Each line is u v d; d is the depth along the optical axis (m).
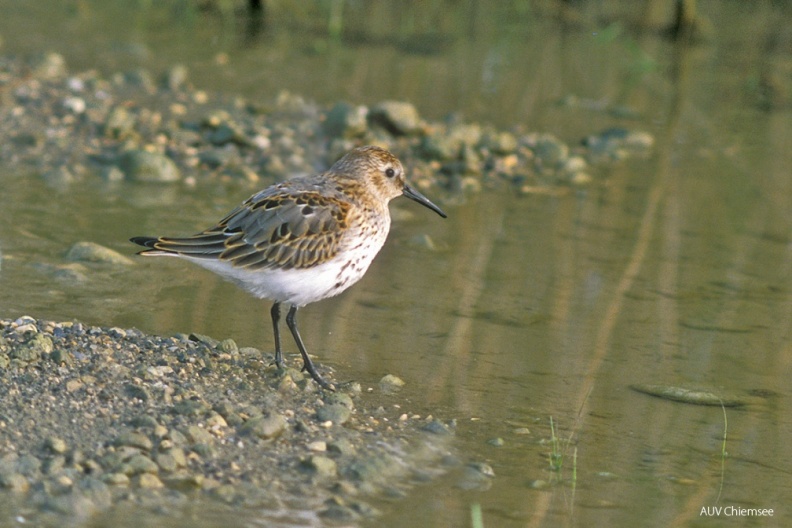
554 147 19.56
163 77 21.28
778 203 18.05
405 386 10.92
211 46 24.86
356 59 24.89
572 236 16.02
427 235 15.61
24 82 19.92
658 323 13.15
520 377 11.41
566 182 18.50
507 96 23.14
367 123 19.81
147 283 13.12
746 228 16.81
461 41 27.41
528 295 13.77
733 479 9.46
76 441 8.69
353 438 9.48
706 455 9.93
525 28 29.05
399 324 12.62
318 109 20.72
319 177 11.28
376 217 11.33
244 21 27.52
